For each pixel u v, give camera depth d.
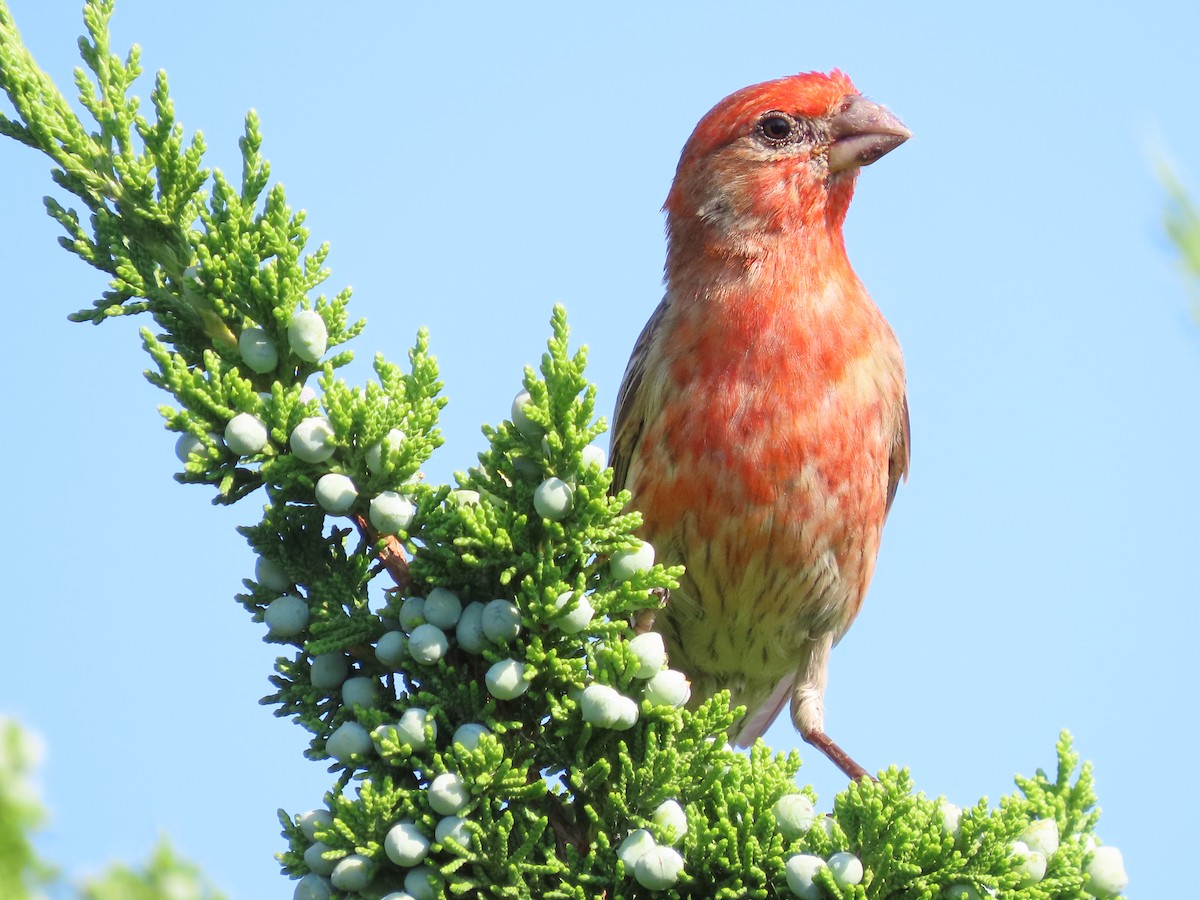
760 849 6.52
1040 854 6.79
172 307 7.30
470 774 6.30
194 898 4.46
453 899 6.43
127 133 7.38
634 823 6.65
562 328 6.59
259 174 7.22
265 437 6.71
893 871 6.51
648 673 6.68
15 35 7.46
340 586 6.96
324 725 6.84
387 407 6.73
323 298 7.05
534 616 6.54
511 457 6.72
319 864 6.47
